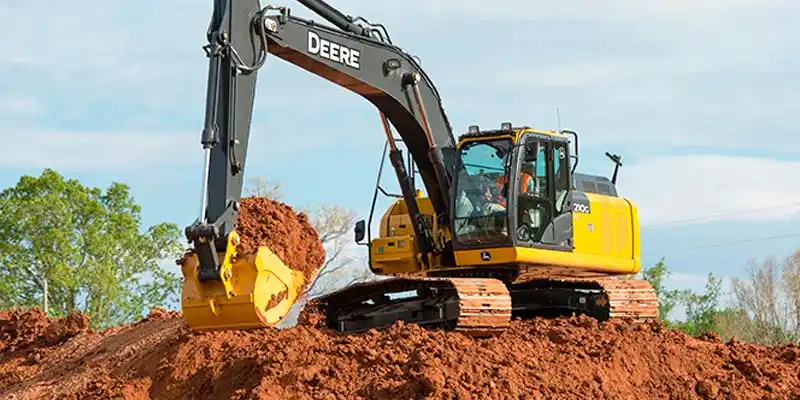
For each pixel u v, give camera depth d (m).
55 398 25.12
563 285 26.97
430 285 24.34
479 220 25.14
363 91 25.22
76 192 60.31
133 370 24.69
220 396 22.20
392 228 28.23
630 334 24.73
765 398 23.47
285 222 22.92
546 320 25.31
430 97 26.52
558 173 25.84
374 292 26.02
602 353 23.16
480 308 23.12
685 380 23.47
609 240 27.12
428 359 20.56
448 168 26.64
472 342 22.50
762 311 61.22
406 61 25.78
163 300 61.59
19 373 29.66
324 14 24.33
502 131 25.19
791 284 61.75
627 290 26.17
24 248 58.25
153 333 28.39
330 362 21.44
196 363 23.33
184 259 20.59
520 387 20.69
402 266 27.50
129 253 61.12
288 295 20.75
